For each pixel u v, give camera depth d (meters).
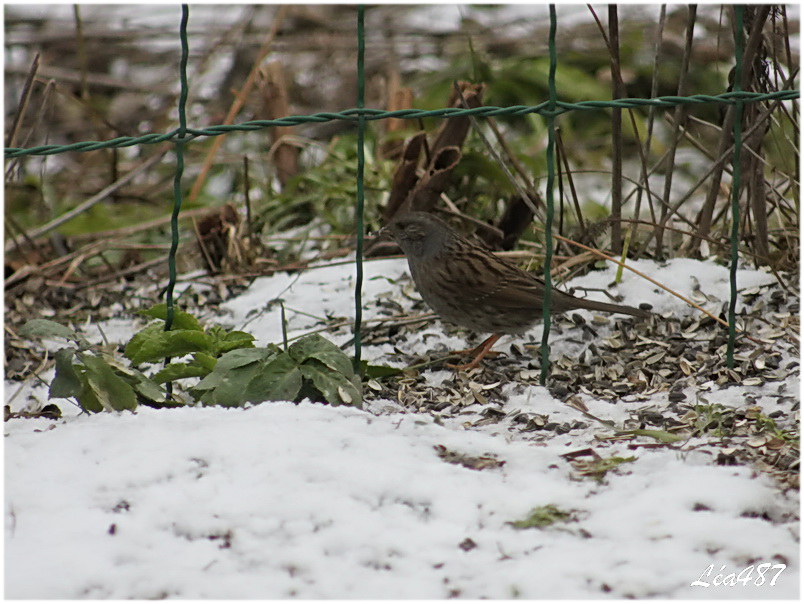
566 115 18.22
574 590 5.56
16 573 5.77
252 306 11.73
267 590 5.64
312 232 14.14
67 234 14.73
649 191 11.14
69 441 7.21
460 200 13.41
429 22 22.20
